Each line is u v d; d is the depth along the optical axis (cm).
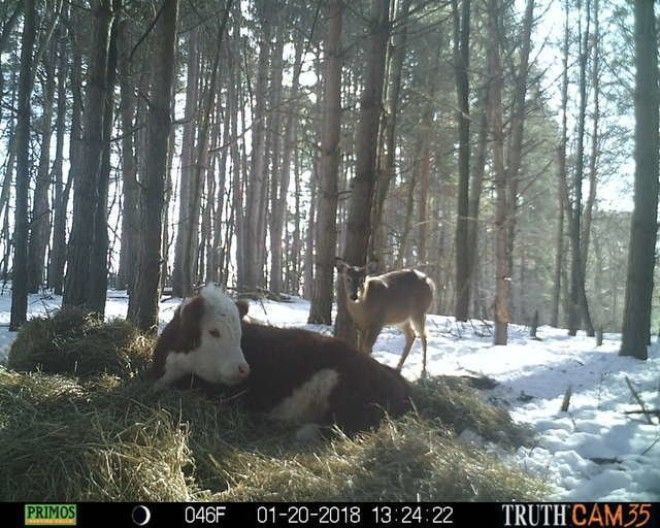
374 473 175
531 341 567
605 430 245
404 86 910
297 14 883
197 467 181
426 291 409
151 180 337
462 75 734
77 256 364
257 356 234
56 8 452
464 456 186
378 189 579
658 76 471
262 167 1095
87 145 366
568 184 1147
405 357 392
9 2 539
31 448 163
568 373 377
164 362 237
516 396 318
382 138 448
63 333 291
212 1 614
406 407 236
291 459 188
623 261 1820
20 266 432
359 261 367
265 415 230
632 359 415
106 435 174
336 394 225
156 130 339
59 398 212
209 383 230
